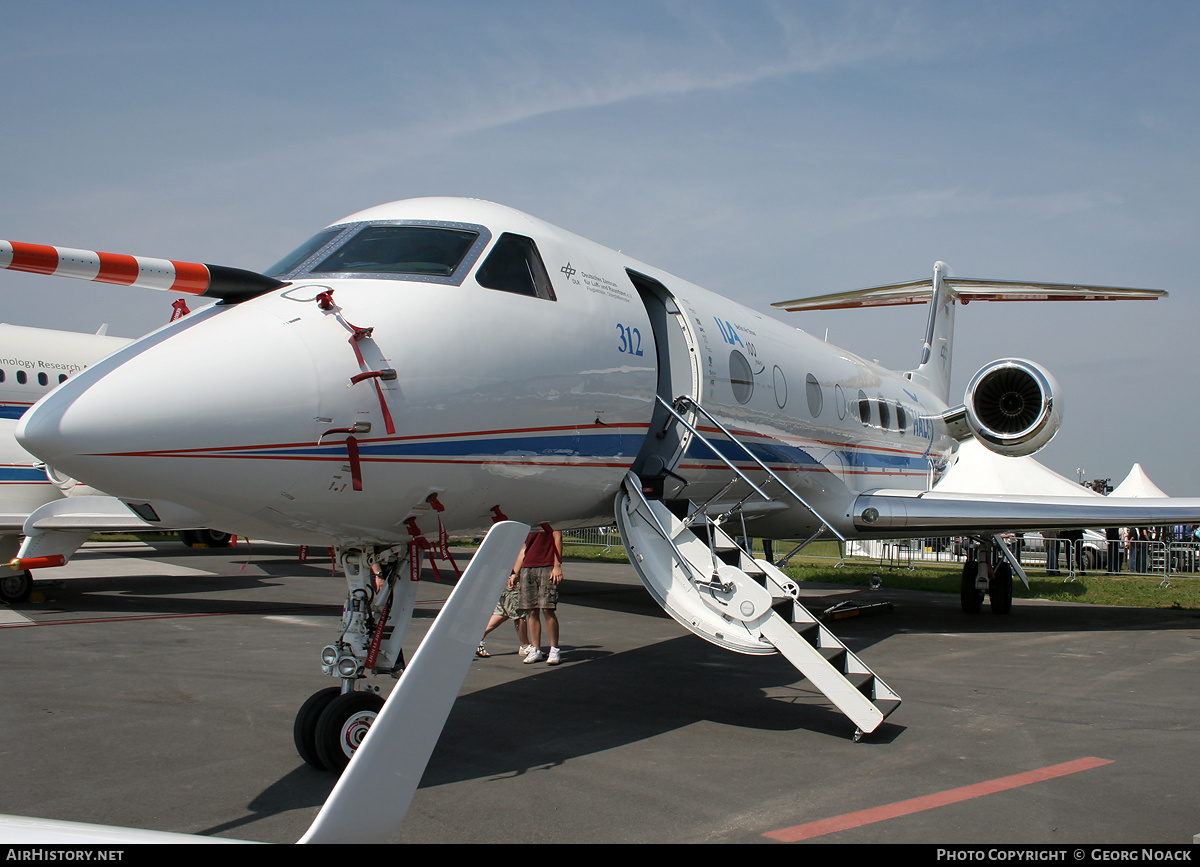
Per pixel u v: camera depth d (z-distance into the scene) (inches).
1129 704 261.4
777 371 358.0
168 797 170.6
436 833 152.8
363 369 182.5
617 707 250.5
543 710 246.2
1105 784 182.7
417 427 189.6
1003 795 175.2
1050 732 227.0
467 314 207.2
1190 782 184.5
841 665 233.1
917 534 442.6
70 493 531.2
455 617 109.2
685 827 156.3
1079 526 408.8
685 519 262.7
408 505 194.2
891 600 567.5
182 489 163.3
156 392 160.4
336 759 184.1
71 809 163.3
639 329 264.5
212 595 494.3
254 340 173.6
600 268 261.9
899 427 514.3
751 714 243.9
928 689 282.5
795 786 180.4
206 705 245.1
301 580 579.2
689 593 243.8
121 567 644.7
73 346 663.8
